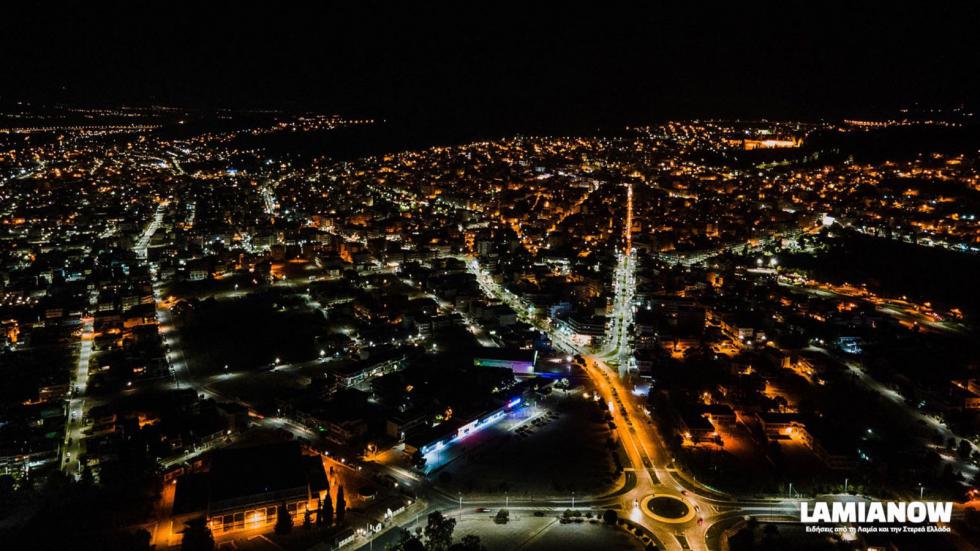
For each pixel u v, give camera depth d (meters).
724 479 195.75
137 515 176.12
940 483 195.88
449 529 164.88
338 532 171.75
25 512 180.50
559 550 165.38
